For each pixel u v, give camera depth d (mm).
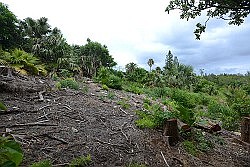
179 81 25266
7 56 13547
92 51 28625
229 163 6176
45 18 20531
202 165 5688
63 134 5824
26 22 20172
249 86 26406
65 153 4957
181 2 3822
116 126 7047
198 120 9609
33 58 14516
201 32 4020
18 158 1857
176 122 6820
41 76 13539
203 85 27453
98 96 10664
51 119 6695
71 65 18641
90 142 5648
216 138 7992
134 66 25344
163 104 12375
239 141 8008
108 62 29734
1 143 1878
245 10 3492
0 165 1699
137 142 6176
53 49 18578
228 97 19406
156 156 5656
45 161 4250
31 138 5332
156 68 28750
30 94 8570
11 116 6398
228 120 11547
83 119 7117
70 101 8734
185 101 14242
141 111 8789
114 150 5492
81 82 14516
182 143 6648
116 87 15273
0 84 8180
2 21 16344
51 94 9109
